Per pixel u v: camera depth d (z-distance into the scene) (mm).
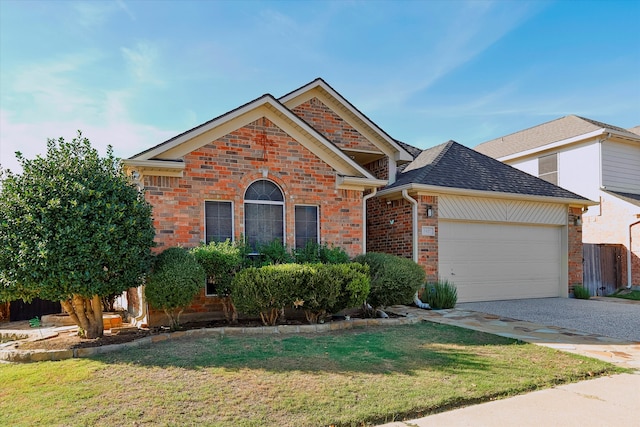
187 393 4664
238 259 8453
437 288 11445
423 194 12047
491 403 4656
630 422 4164
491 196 12773
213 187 9289
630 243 15812
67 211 6453
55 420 4008
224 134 9453
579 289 14016
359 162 15211
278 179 9977
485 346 6961
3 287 6504
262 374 5305
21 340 7500
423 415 4344
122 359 5926
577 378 5492
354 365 5730
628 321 9539
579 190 17625
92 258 6551
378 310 9992
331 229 10500
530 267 13812
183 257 7805
